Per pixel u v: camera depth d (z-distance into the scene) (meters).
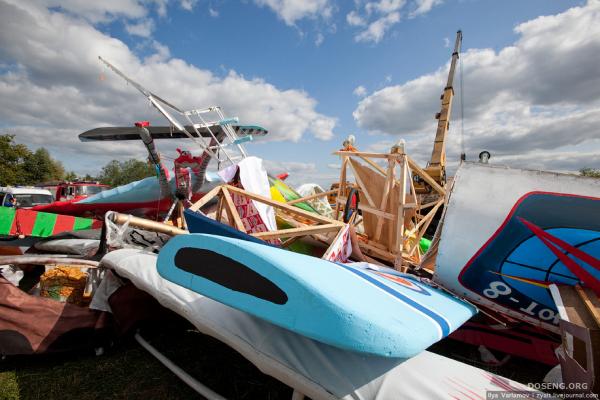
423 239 6.03
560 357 2.00
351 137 4.53
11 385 2.29
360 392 1.50
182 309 2.26
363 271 2.07
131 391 2.33
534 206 2.30
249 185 4.83
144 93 4.61
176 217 5.46
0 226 5.12
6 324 2.39
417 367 1.61
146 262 2.76
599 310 1.79
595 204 2.13
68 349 2.59
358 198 4.64
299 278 1.19
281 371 1.70
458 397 1.41
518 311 2.54
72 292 2.93
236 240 1.45
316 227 3.37
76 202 7.14
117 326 2.84
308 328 1.15
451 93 16.69
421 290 2.22
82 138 5.46
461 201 2.56
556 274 2.28
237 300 1.34
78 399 2.22
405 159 3.71
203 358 2.82
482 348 3.07
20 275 3.13
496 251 2.43
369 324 1.12
